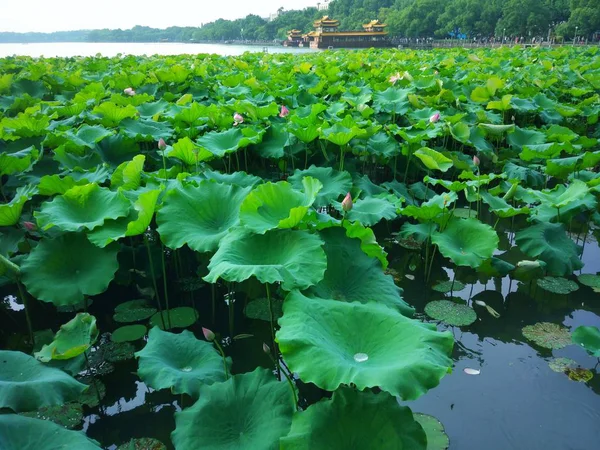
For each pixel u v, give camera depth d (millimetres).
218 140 6598
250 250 3484
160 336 3604
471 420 3412
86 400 3725
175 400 3764
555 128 8352
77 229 4180
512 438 3256
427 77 10750
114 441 3361
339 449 2477
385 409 2613
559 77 13531
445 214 5203
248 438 2744
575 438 3262
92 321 3691
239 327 4609
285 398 2910
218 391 3031
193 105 7180
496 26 80688
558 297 5129
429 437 3199
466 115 9070
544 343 4309
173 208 4148
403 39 95375
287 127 6582
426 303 5039
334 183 5707
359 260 3811
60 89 11500
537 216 5613
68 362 3596
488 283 5445
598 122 10695
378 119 8789
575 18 64938
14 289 5324
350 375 2367
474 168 7562
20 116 6883
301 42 105438
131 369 4066
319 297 3330
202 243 3869
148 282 5227
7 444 2486
